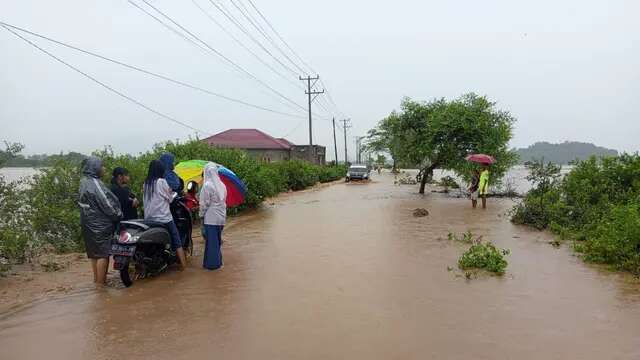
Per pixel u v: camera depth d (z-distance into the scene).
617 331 5.11
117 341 4.98
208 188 7.93
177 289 6.84
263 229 12.48
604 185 12.77
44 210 9.34
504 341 4.84
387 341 4.84
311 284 6.96
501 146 23.75
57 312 5.93
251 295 6.48
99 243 7.10
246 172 16.56
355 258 8.69
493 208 17.75
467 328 5.19
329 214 15.84
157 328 5.32
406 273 7.56
